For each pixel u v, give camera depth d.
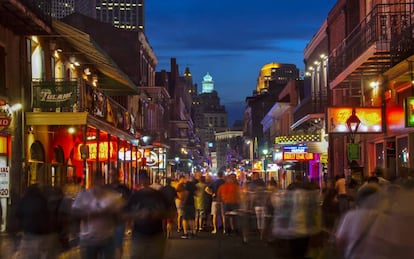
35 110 22.58
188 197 21.31
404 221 4.74
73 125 22.44
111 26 52.59
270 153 65.25
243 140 116.81
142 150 38.91
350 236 5.39
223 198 21.70
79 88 22.02
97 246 10.50
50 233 10.91
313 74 42.62
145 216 10.27
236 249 17.53
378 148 25.89
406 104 17.38
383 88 22.91
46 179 25.08
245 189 22.45
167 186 18.22
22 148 21.75
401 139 22.09
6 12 19.61
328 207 16.80
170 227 20.83
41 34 22.36
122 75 31.81
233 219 21.66
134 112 49.56
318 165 42.19
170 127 78.44
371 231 4.99
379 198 5.32
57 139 27.55
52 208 11.66
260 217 20.28
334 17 33.66
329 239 16.16
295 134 40.97
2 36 20.77
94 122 23.11
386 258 4.75
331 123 22.89
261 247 17.95
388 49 19.16
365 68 21.81
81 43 25.89
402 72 18.56
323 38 38.34
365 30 21.20
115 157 29.31
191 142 94.94
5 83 20.83
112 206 10.60
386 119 22.86
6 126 18.72
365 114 22.83
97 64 31.31
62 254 15.26
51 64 26.14
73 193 16.14
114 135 27.34
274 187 20.17
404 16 19.08
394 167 23.59
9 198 20.52
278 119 64.00
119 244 12.56
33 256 10.76
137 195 10.45
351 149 24.95
